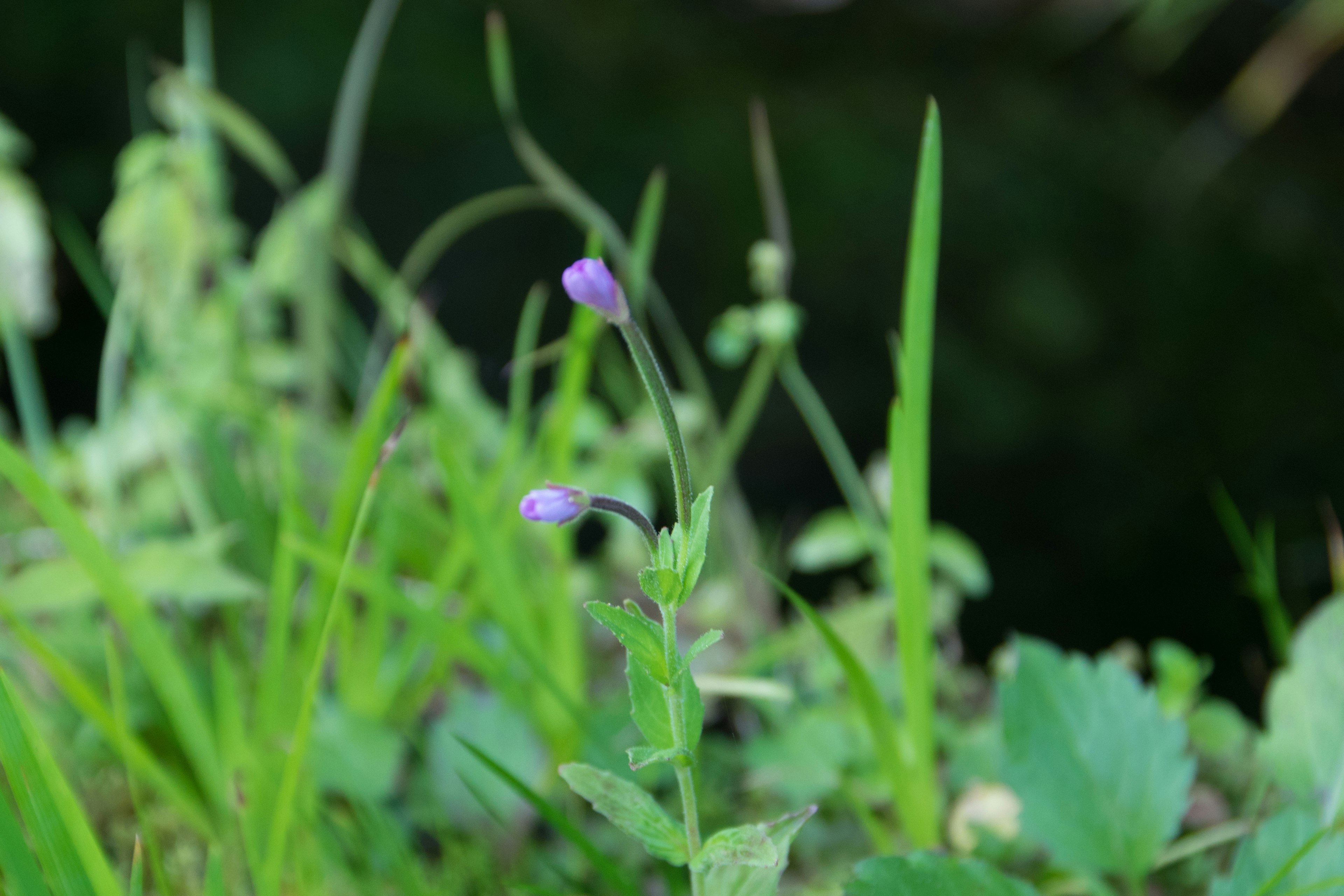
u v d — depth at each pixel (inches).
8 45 69.8
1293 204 95.9
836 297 80.7
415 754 30.5
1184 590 79.6
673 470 25.1
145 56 71.3
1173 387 82.7
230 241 41.8
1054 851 27.7
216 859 26.4
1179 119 104.7
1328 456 81.4
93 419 69.4
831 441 34.8
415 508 32.4
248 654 31.4
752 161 82.7
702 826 30.5
